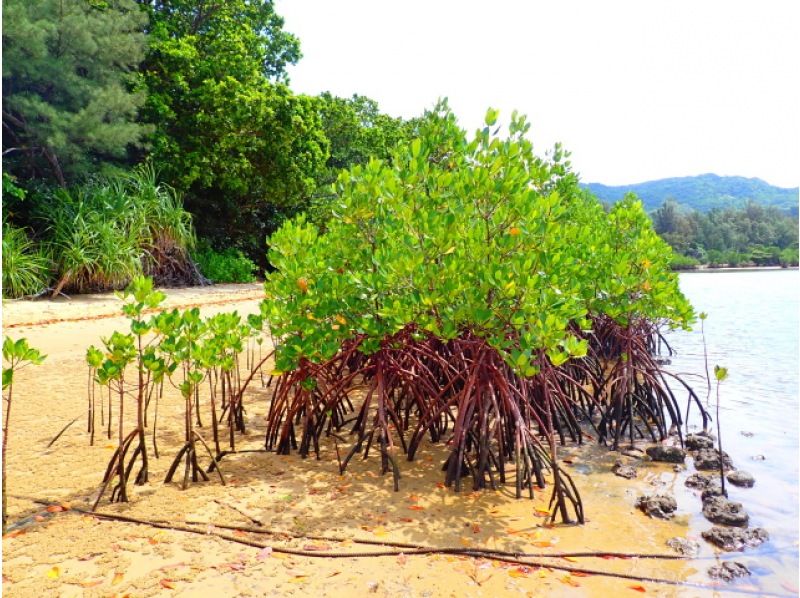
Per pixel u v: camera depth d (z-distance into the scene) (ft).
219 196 83.05
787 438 20.66
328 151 88.48
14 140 55.42
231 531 12.06
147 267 60.80
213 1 76.13
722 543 12.16
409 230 17.12
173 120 69.15
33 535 11.69
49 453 16.52
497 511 13.71
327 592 9.89
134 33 59.52
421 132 21.86
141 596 9.64
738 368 33.63
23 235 48.98
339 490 14.65
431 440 19.35
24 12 49.16
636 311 23.73
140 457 16.42
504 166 17.28
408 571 10.66
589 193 43.04
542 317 14.51
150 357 13.79
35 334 34.32
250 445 18.37
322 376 19.35
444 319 15.67
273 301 17.84
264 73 92.79
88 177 58.90
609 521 13.35
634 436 21.95
